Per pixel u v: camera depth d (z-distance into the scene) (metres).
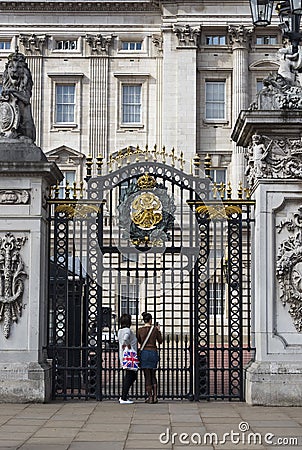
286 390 14.98
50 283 17.78
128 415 14.00
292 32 15.44
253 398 15.01
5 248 15.60
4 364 15.42
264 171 15.61
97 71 51.19
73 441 11.57
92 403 15.51
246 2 50.41
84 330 17.77
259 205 15.56
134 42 51.69
